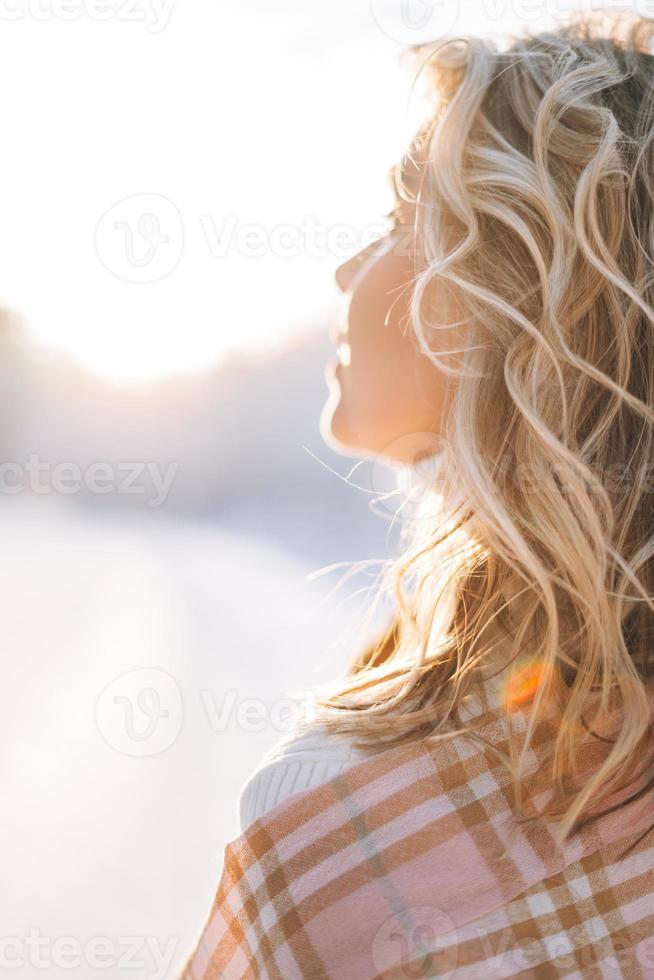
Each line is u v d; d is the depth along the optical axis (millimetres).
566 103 818
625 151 832
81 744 4730
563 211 804
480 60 847
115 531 19391
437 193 842
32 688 5949
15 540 17375
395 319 971
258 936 701
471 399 813
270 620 8570
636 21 926
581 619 765
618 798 699
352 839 683
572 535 757
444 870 675
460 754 694
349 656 1101
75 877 3143
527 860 675
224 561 14375
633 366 809
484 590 810
